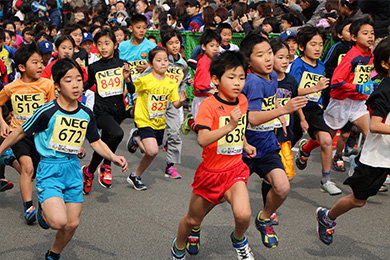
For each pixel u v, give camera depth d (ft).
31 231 14.66
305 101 11.37
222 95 11.25
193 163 22.27
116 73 18.13
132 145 19.60
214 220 15.60
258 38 12.85
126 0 49.14
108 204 16.97
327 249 13.67
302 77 17.97
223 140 11.09
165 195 17.99
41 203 11.35
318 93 17.78
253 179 20.07
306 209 16.80
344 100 18.88
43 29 33.65
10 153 16.19
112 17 46.03
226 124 11.00
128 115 19.49
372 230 15.07
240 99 11.56
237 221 10.80
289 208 16.87
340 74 18.37
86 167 17.72
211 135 10.51
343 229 15.10
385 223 15.65
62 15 47.85
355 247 13.84
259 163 13.28
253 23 31.37
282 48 14.83
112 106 18.11
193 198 11.60
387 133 11.82
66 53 20.40
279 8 33.76
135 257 13.01
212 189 11.31
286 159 15.98
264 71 12.82
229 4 36.29
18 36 36.58
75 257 12.94
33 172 15.14
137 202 17.21
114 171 20.90
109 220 15.52
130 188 18.75
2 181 17.07
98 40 17.99
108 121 17.78
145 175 20.45
